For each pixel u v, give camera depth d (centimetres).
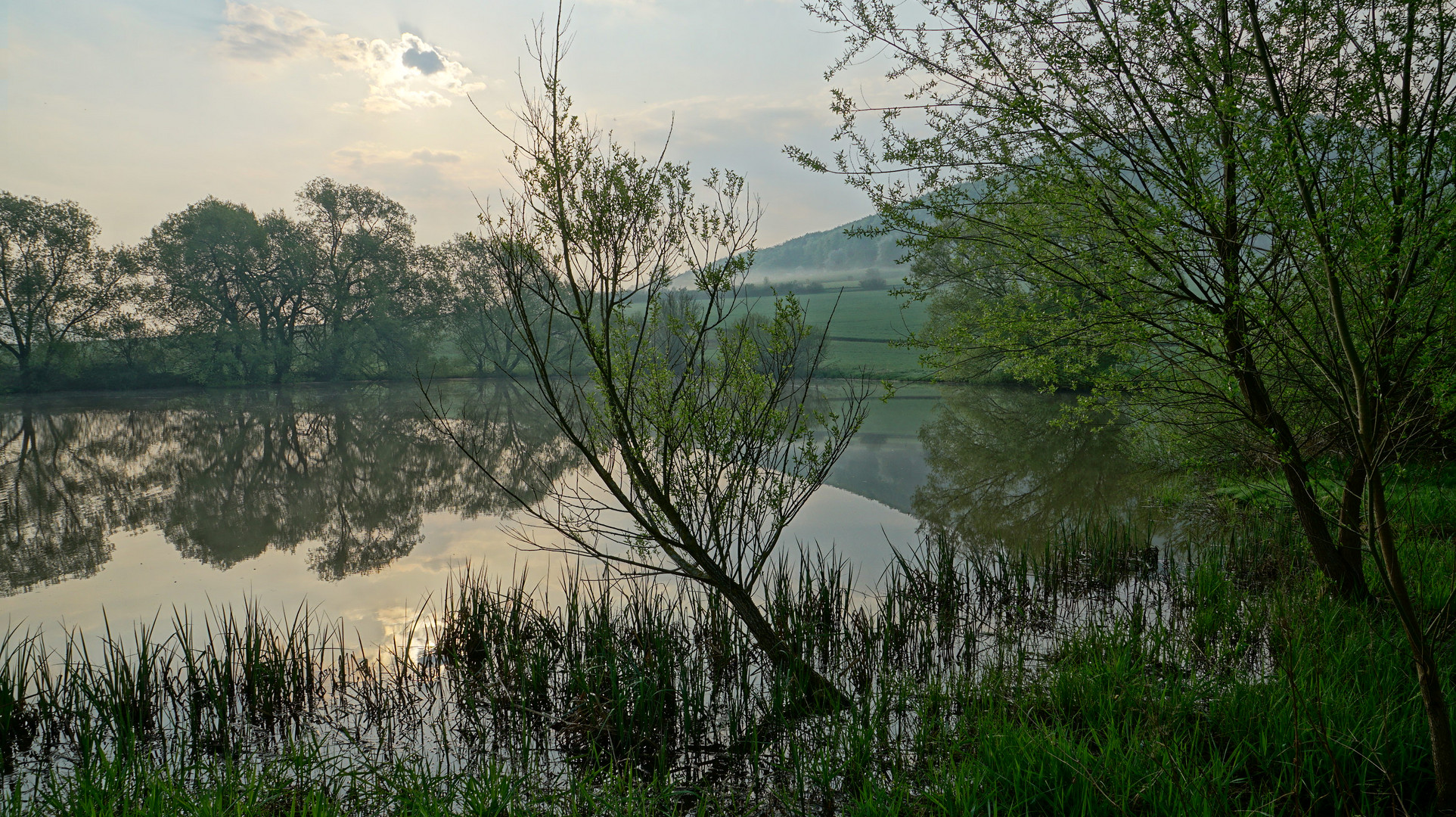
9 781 524
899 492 1586
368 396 4747
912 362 5478
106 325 4681
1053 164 576
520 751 552
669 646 662
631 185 571
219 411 3850
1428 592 638
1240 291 525
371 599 945
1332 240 371
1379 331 419
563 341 3409
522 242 575
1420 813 388
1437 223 423
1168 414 785
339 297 5319
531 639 736
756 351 629
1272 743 450
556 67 570
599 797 462
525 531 1297
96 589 1019
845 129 638
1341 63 509
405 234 5566
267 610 903
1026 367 673
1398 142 448
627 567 972
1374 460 350
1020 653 607
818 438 2341
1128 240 560
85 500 1698
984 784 436
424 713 620
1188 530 1135
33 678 609
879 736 525
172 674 691
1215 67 512
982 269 726
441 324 5547
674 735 566
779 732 551
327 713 622
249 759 528
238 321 5094
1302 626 588
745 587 627
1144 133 573
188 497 1727
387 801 470
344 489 1798
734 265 593
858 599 854
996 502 1460
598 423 623
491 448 2505
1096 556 932
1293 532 940
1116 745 439
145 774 462
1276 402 707
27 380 4503
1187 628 686
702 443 619
